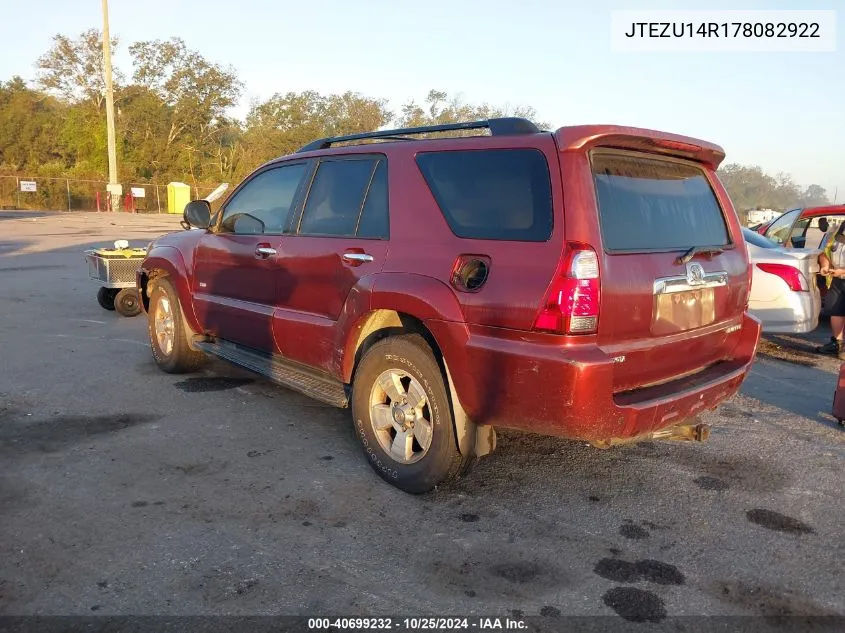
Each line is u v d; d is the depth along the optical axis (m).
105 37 38.56
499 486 4.11
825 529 3.67
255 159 57.66
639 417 3.39
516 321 3.30
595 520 3.71
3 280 12.17
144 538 3.37
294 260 4.65
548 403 3.24
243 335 5.29
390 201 4.06
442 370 3.71
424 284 3.66
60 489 3.88
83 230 25.83
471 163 3.73
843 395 5.30
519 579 3.12
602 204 3.41
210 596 2.91
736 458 4.66
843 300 7.88
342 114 56.91
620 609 2.91
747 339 4.35
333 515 3.67
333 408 5.45
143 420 5.06
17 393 5.61
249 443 4.66
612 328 3.31
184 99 58.09
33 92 61.78
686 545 3.46
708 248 3.99
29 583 2.96
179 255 5.96
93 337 7.80
